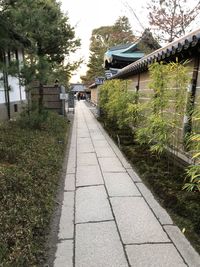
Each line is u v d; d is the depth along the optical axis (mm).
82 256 2311
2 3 4633
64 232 2680
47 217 2895
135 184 3969
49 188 3580
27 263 2133
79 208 3199
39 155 4656
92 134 8469
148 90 6605
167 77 4020
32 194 3160
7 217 2539
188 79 3809
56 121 9266
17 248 2188
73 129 9555
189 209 2998
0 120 7926
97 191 3713
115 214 3033
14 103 9844
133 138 6844
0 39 4906
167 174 4125
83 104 29047
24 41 7180
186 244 2461
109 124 9750
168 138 4121
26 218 2633
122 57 11688
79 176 4355
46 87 12789
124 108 6797
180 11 12680
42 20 5762
